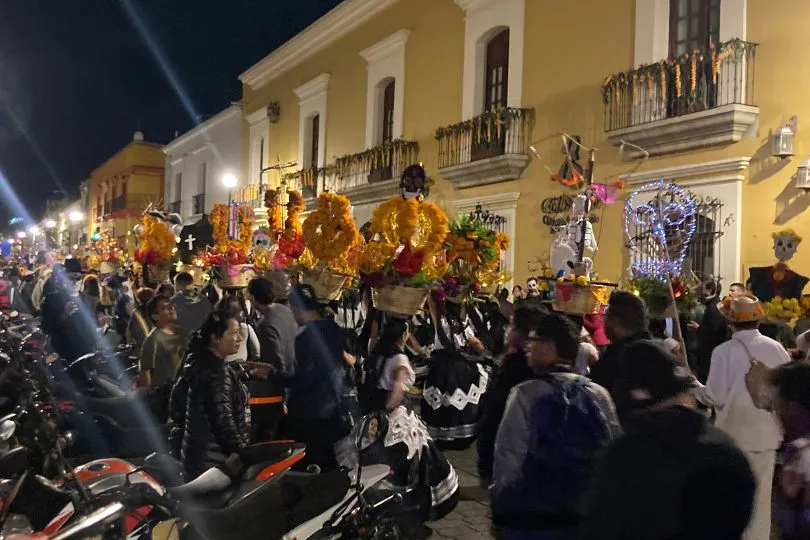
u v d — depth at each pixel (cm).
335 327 515
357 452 473
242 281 933
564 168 1157
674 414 242
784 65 920
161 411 553
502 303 1016
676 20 1105
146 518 326
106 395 598
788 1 917
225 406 384
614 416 317
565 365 330
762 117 942
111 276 1483
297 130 2414
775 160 924
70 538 267
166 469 399
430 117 1697
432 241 522
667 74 1055
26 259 3048
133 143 4206
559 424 307
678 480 222
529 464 309
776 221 921
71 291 1110
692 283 908
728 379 469
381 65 1908
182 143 3547
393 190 1769
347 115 2094
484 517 575
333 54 2181
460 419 648
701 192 1010
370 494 424
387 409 478
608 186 734
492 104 1525
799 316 662
